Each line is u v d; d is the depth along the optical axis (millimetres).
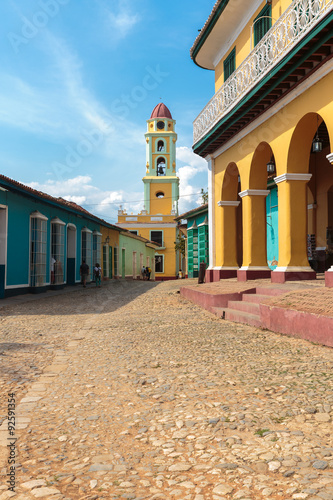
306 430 3098
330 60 8172
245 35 13219
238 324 8391
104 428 3328
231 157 13781
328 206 13539
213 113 13625
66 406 3865
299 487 2326
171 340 6938
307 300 6801
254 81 10539
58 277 20750
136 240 41438
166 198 51375
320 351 5535
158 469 2623
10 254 16188
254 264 12227
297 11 8656
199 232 24969
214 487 2375
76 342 7164
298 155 10031
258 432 3100
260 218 12297
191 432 3164
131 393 4199
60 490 2393
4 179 14102
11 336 7863
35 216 18031
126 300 15227
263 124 11352
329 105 8414
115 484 2449
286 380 4320
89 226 27047
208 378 4578
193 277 26656
